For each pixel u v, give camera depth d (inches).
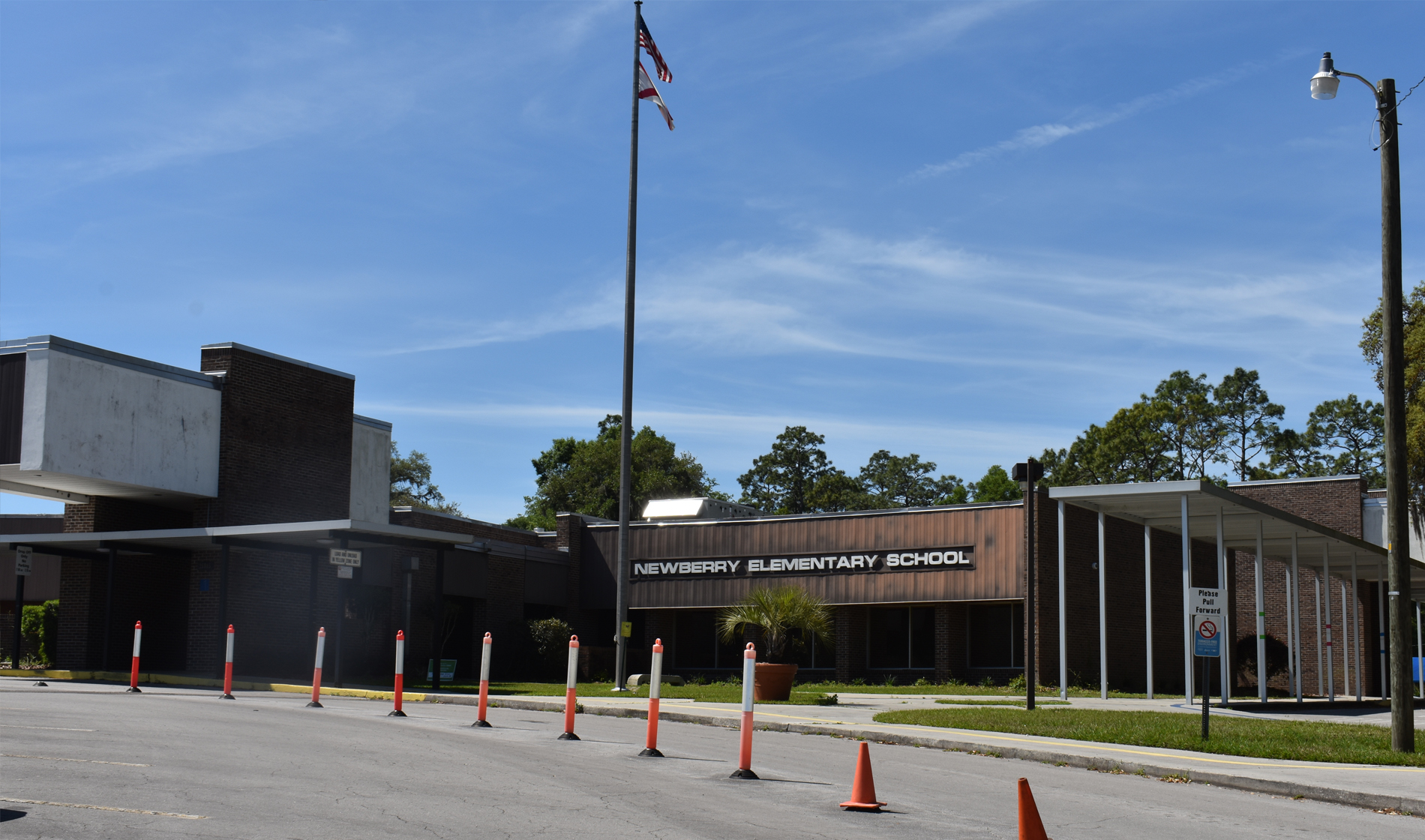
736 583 1589.6
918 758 572.1
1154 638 1546.5
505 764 460.1
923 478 3863.2
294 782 385.7
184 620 1293.1
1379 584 1451.8
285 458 1312.7
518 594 1595.7
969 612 1469.0
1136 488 941.8
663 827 331.6
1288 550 1279.5
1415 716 912.3
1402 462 618.8
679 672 1676.9
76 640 1213.1
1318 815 425.1
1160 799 450.0
